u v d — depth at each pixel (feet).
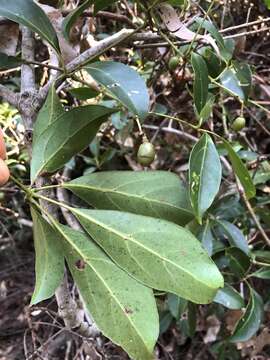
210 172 0.73
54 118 0.72
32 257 2.64
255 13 1.62
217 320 1.77
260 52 1.79
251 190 0.82
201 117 0.83
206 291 0.58
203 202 0.71
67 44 0.90
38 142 0.69
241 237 1.28
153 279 0.60
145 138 0.79
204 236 1.23
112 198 0.68
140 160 0.78
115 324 0.59
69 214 1.26
